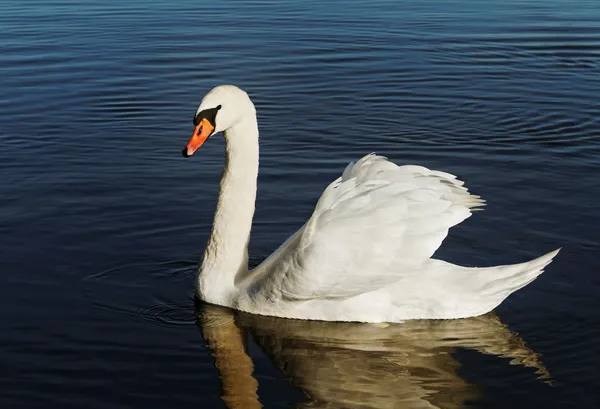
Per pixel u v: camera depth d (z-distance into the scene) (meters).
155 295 8.84
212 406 6.88
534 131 14.10
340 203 8.09
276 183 11.77
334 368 7.48
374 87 16.56
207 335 8.05
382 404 6.92
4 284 8.92
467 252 9.67
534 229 10.23
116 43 19.84
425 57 18.84
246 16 23.14
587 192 11.36
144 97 15.75
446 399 6.99
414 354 7.71
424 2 25.33
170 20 22.55
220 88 8.44
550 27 21.91
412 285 8.20
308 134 13.84
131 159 12.69
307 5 24.88
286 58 18.58
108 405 6.88
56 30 21.28
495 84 16.88
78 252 9.68
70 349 7.74
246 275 8.73
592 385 7.16
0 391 7.06
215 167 12.45
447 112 15.12
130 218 10.61
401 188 8.16
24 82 16.66
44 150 13.04
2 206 10.91
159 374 7.35
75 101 15.51
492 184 11.68
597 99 15.90
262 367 7.50
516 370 7.41
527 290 8.83
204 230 10.33
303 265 8.01
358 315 8.27
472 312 8.24
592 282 8.94
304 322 8.34
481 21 22.62
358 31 21.30
